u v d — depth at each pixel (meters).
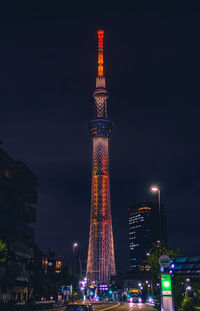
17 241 89.62
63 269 134.25
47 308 59.84
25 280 91.50
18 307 47.53
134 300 121.62
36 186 108.44
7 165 88.81
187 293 51.97
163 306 26.88
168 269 28.09
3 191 86.44
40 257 110.00
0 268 70.12
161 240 48.69
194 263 30.53
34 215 103.62
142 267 105.88
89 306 28.72
